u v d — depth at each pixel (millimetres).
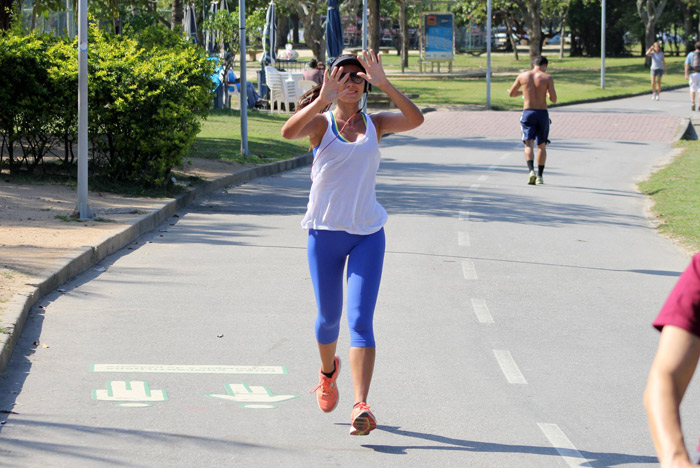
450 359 9758
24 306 10406
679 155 32562
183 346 9938
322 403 7719
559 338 10656
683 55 105188
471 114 46594
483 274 14039
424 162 30391
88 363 9234
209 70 21547
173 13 41594
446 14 73188
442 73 76125
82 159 16297
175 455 7000
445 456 7129
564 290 13141
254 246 15781
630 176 27641
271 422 7809
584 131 40188
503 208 20875
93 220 16328
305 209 20391
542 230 18172
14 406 7949
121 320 10844
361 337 7277
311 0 57625
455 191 23500
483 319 11422
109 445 7152
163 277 13195
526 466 6949
